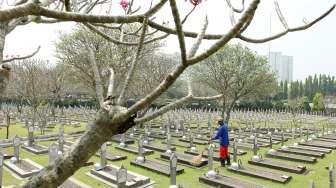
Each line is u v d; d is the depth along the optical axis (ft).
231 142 59.88
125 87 5.08
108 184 32.55
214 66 73.92
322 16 6.72
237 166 38.70
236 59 73.20
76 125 84.64
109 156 44.37
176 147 54.60
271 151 48.24
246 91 76.74
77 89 120.47
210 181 33.30
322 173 39.09
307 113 181.27
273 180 34.65
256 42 6.83
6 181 32.89
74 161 4.67
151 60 64.54
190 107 153.17
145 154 48.01
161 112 5.01
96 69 5.61
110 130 4.70
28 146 50.24
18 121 92.17
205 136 67.00
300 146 58.54
